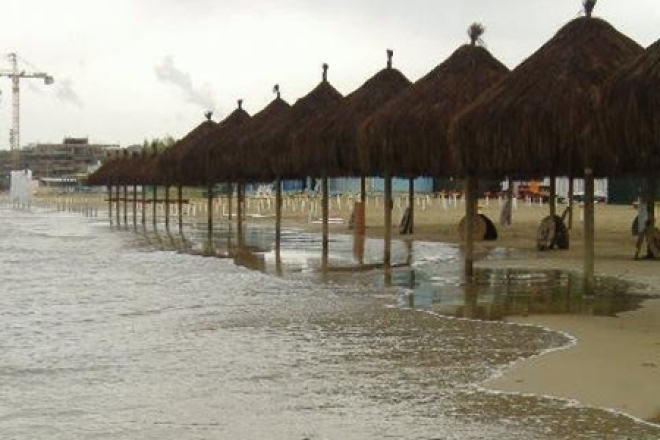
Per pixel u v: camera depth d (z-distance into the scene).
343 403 7.94
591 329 11.52
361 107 22.84
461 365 9.40
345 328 11.88
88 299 15.41
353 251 25.34
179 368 9.48
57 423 7.38
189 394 8.34
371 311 13.41
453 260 21.80
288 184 86.88
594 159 13.25
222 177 32.59
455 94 18.36
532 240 28.08
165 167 38.94
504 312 13.15
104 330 12.03
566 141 13.71
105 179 55.84
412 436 6.90
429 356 9.91
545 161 14.41
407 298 14.88
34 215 63.69
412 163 18.62
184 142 38.44
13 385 8.75
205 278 18.70
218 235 35.41
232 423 7.35
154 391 8.47
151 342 11.05
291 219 48.69
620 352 9.92
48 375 9.21
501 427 7.09
